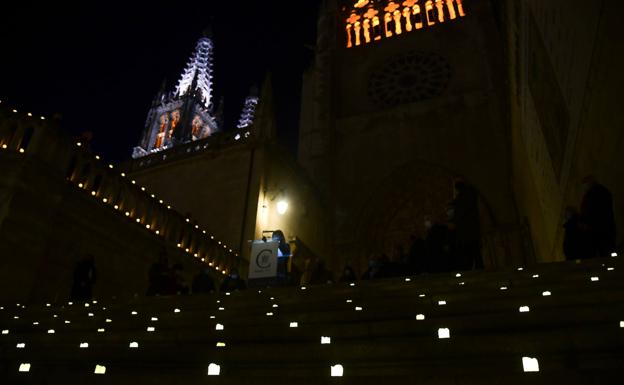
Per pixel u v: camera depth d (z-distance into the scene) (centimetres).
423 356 385
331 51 3897
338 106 3678
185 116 7719
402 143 3300
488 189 2914
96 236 1447
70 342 590
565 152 1370
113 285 1473
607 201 815
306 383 325
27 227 1211
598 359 338
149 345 506
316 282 1422
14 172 1228
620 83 861
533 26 1536
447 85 3434
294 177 2711
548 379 279
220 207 2267
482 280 721
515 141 2594
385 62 3725
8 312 895
